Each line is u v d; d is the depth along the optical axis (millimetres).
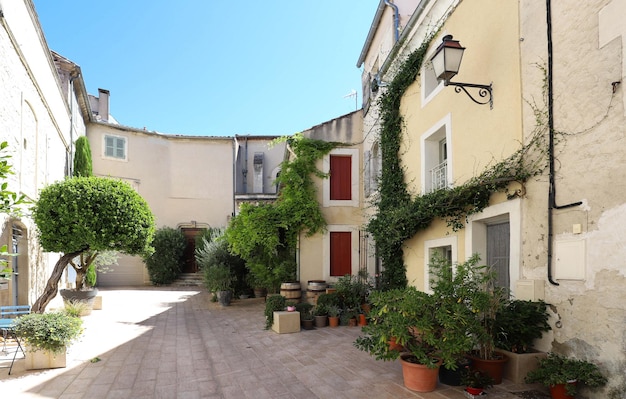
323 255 10789
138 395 4293
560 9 3947
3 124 6816
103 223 7938
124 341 6945
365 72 11531
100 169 17578
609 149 3369
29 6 8070
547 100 4098
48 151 10219
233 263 13281
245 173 19875
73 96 13891
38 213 7633
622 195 3238
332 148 11086
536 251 4191
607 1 3430
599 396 3361
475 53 5480
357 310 8250
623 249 3219
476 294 3943
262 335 7305
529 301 4105
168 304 11953
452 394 3922
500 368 4027
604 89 3430
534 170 4242
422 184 7070
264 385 4520
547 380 3496
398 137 8250
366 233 10516
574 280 3686
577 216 3674
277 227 10828
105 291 15586
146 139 18906
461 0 5914
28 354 5215
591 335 3490
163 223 18969
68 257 8023
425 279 6895
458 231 5836
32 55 8469
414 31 7434
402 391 4074
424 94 7078
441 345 3740
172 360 5688
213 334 7566
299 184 10852
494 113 4992
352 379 4562
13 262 8047
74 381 4750
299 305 8055
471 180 5094
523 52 4477
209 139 19766
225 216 19562
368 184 10430
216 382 4691
